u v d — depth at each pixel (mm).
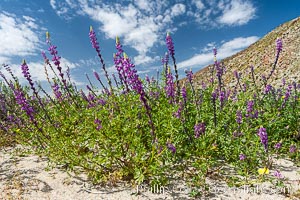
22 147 748
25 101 582
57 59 637
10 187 502
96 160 515
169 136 560
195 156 568
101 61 574
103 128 513
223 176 532
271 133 681
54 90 694
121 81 592
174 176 532
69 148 548
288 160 617
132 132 521
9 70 685
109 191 487
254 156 557
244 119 681
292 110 766
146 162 513
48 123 667
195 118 657
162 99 657
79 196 471
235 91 870
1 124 793
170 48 593
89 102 667
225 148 592
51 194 477
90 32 569
